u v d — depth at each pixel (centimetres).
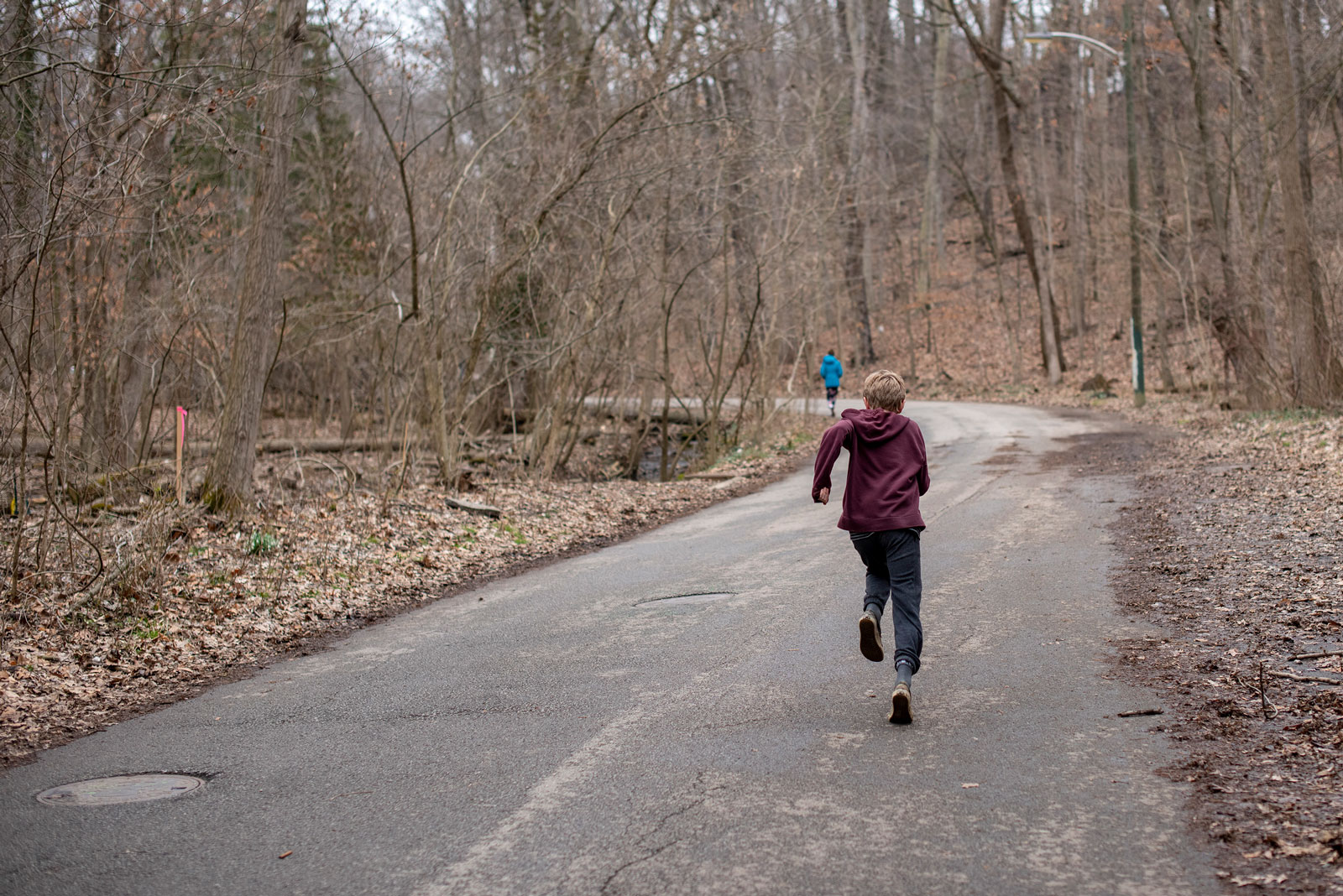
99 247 1134
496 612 834
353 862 357
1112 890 311
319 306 2002
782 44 1739
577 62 1791
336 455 2031
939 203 5466
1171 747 430
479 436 1989
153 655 710
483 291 1644
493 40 2014
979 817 369
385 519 1222
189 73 1053
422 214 1761
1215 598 690
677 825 374
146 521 938
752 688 554
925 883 320
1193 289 2755
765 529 1219
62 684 636
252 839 383
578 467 1969
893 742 454
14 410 851
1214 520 984
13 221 891
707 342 2370
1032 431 2273
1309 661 532
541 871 342
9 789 455
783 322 2711
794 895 316
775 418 2570
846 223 3328
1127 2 2605
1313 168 2311
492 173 1684
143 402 1382
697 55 1650
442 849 364
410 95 1587
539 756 461
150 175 1095
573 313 1761
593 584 932
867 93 4244
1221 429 1900
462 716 536
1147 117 3547
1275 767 398
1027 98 4253
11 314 895
